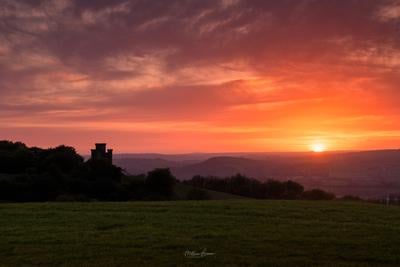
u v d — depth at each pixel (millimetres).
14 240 19484
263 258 16453
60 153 79312
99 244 18719
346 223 23562
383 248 18000
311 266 15492
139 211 27859
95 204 30969
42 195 65312
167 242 18906
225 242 18953
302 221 24109
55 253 17297
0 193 63719
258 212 27094
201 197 76625
